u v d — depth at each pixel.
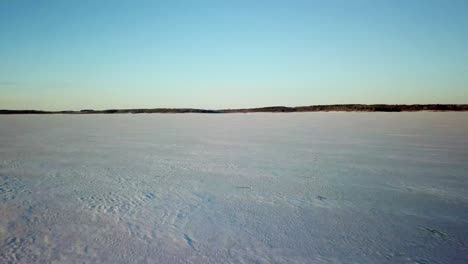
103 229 4.80
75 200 6.10
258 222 5.10
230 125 28.34
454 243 4.37
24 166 9.25
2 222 5.03
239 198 6.28
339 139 15.85
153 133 20.16
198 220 5.17
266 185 7.22
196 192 6.68
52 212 5.47
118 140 16.03
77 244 4.32
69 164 9.58
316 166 9.26
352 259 3.96
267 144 14.27
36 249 4.18
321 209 5.67
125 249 4.19
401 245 4.32
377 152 11.63
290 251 4.16
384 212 5.52
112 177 7.93
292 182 7.47
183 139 16.53
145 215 5.36
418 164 9.38
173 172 8.52
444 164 9.34
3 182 7.39
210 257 4.00
